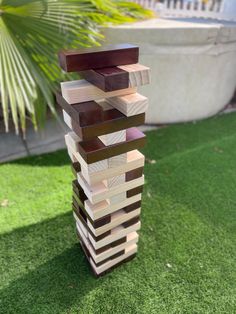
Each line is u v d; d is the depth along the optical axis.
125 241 1.21
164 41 2.32
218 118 2.91
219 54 2.54
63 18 1.68
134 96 0.83
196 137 2.50
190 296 1.17
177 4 3.68
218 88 2.78
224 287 1.20
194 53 2.42
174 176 1.93
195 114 2.81
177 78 2.51
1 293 1.17
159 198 1.71
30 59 1.70
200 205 1.67
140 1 4.07
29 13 1.57
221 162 2.11
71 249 1.37
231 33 2.51
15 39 1.63
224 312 1.11
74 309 1.11
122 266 1.28
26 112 2.32
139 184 1.05
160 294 1.17
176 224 1.52
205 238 1.44
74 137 0.92
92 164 0.88
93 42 1.82
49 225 1.51
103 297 1.16
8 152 2.23
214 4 3.34
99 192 0.97
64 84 0.81
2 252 1.35
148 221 1.54
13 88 1.56
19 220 1.54
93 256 1.17
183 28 2.28
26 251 1.35
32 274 1.25
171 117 2.74
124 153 0.92
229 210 1.63
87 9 1.85
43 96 1.81
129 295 1.17
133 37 2.30
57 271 1.26
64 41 1.71
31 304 1.13
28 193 1.75
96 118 0.80
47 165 2.06
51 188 1.81
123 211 1.11
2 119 2.47
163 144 2.37
